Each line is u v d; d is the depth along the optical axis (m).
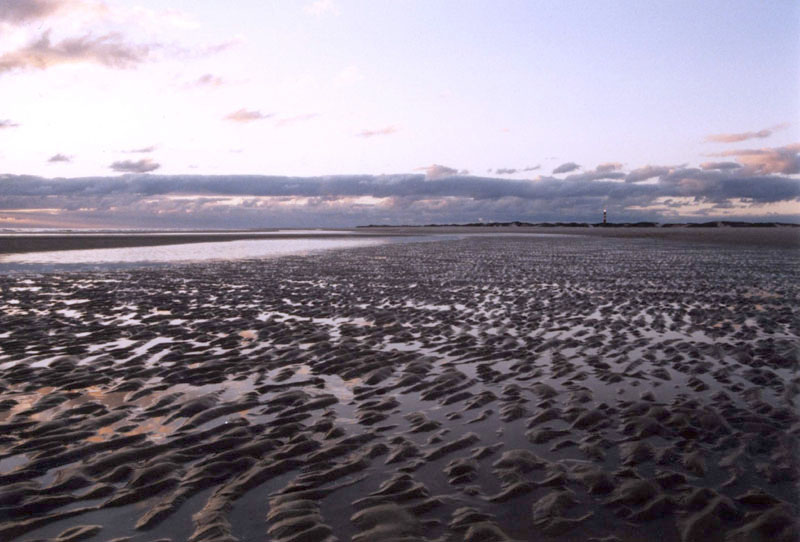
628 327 9.62
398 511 3.44
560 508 3.46
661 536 3.17
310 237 65.12
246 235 71.94
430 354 7.80
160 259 26.75
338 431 4.85
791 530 3.18
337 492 3.72
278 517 3.39
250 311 11.59
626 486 3.74
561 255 30.03
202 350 8.04
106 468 4.10
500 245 42.81
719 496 3.59
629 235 64.25
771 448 4.34
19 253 29.72
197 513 3.46
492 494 3.67
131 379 6.51
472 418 5.18
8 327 9.76
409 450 4.42
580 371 6.81
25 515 3.43
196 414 5.31
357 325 10.03
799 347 7.80
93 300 13.09
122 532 3.24
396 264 23.98
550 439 4.63
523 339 8.77
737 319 10.18
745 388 5.95
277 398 5.80
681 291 14.26
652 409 5.29
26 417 5.22
